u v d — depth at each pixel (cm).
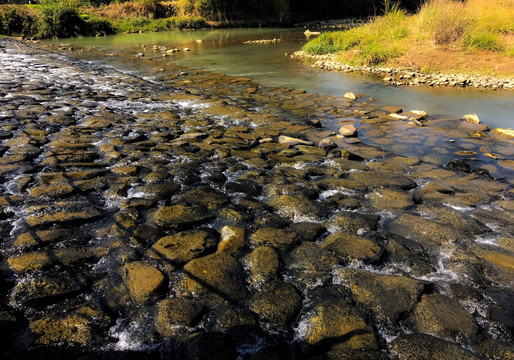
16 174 434
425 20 1289
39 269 274
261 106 795
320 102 822
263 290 260
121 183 419
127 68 1282
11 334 220
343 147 561
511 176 459
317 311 238
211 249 307
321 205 378
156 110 759
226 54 1605
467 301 253
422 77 1045
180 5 3219
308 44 1633
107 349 214
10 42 2056
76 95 866
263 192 412
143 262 284
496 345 217
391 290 258
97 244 309
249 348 217
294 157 517
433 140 589
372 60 1221
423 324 233
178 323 230
